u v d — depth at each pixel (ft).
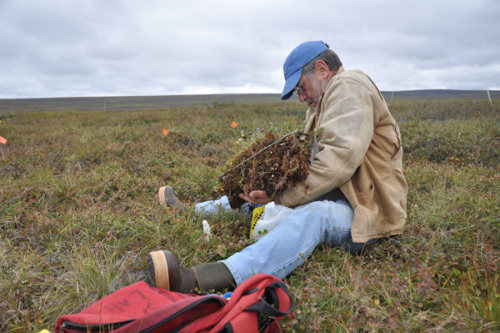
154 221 9.17
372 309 5.77
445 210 9.64
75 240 8.61
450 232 8.54
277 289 5.55
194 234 8.36
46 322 6.18
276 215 7.60
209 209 10.11
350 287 6.46
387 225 7.73
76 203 11.39
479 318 5.23
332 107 7.43
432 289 6.04
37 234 9.04
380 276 6.94
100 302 5.22
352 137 7.03
